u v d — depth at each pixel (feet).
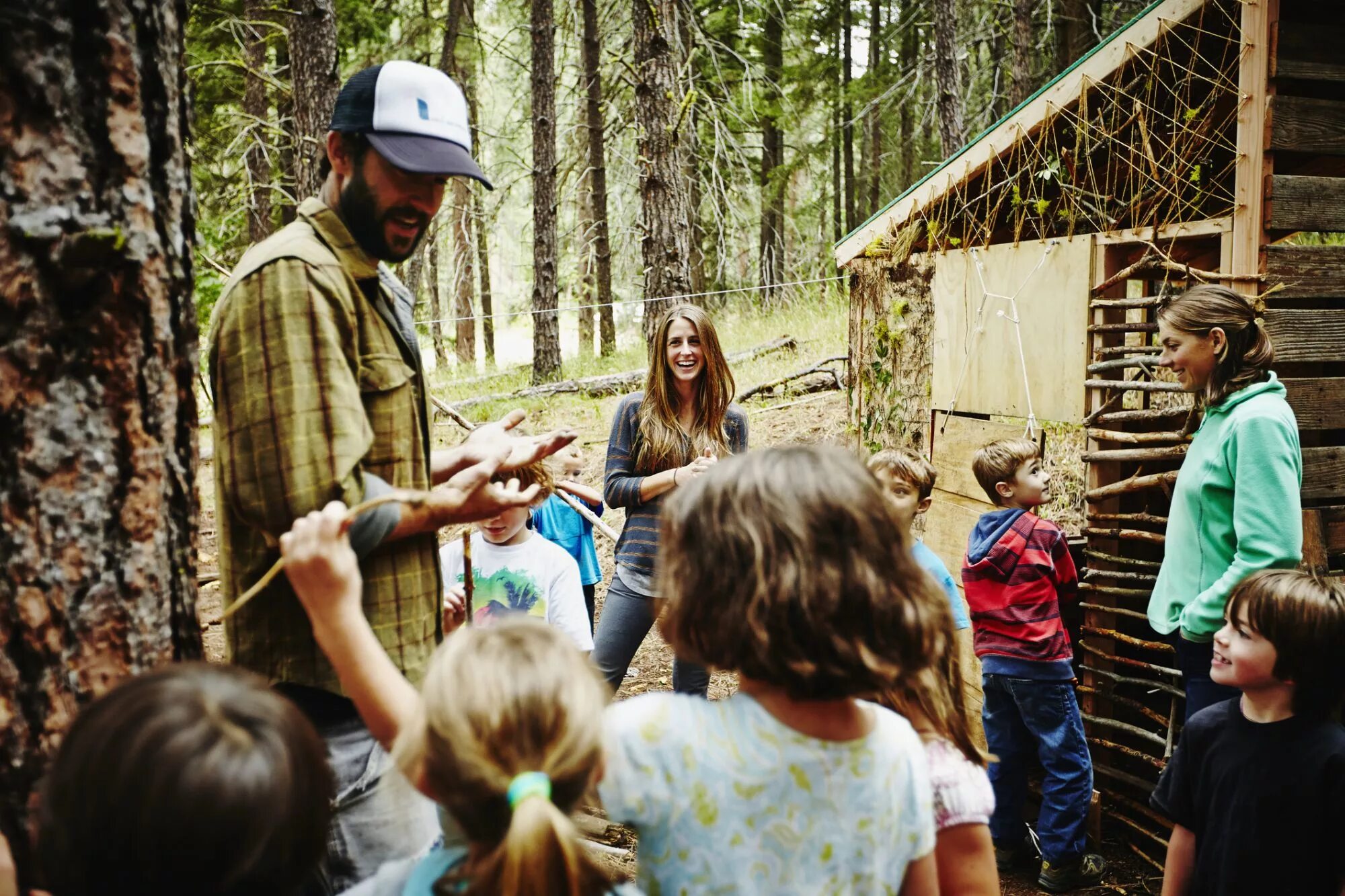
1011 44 55.77
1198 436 10.57
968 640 14.51
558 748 3.85
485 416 42.29
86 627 4.78
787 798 4.53
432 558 6.37
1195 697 10.56
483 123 74.38
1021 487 12.59
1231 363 10.20
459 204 65.62
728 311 57.72
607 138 61.16
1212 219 11.94
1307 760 7.93
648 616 13.23
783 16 69.00
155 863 3.40
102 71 4.71
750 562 4.55
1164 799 8.97
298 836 3.68
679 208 32.40
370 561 6.00
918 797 4.88
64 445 4.68
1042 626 12.10
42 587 4.64
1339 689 7.92
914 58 77.71
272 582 5.84
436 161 5.91
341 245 6.11
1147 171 13.74
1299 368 12.59
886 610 4.48
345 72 60.08
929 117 69.51
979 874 5.40
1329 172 14.03
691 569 4.77
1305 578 8.03
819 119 81.46
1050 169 14.07
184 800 3.37
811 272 71.72
